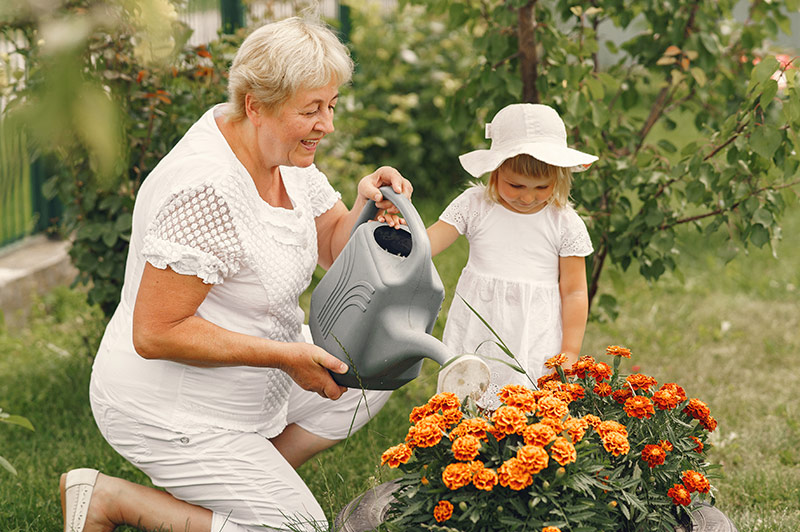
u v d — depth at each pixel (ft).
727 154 10.61
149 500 7.57
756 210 10.48
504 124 9.09
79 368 14.08
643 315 17.72
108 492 7.54
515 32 12.17
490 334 9.28
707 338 16.34
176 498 7.70
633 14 12.53
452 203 9.71
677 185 15.87
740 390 13.67
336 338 7.12
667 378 14.28
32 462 10.87
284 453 8.89
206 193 6.86
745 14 30.86
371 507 7.02
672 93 12.57
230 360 6.99
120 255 12.84
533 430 5.91
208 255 6.84
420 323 6.97
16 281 17.42
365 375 7.11
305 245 7.66
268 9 15.47
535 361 9.12
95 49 2.54
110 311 13.73
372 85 26.30
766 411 12.80
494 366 9.21
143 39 2.70
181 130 12.32
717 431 11.73
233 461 7.48
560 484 5.91
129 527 8.52
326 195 8.55
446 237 9.57
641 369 14.70
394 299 6.83
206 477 7.45
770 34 13.02
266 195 7.54
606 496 6.39
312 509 7.68
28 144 2.20
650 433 6.98
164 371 7.32
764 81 9.51
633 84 13.29
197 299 6.93
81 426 12.13
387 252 7.06
